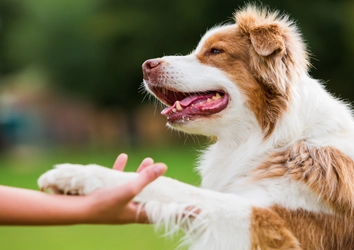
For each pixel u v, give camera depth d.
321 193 4.40
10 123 41.97
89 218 3.35
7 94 46.34
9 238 11.04
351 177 4.51
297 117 4.88
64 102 43.91
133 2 31.64
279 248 4.21
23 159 26.50
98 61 32.88
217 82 5.25
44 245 10.17
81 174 3.88
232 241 4.16
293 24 5.45
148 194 4.12
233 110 5.18
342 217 4.46
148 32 30.52
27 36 36.53
